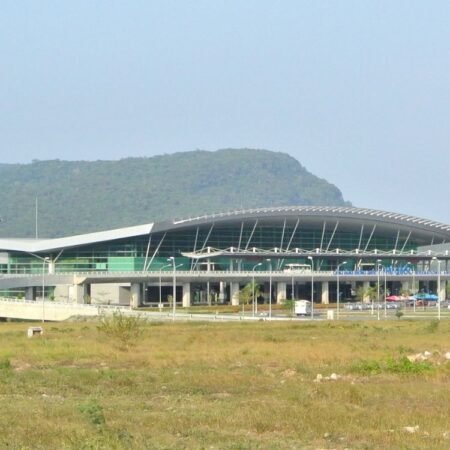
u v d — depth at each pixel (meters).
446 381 57.78
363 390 52.75
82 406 44.78
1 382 60.62
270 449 35.19
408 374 62.03
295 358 75.75
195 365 71.94
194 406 47.78
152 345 93.69
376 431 39.28
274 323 150.12
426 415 42.97
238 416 43.16
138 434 38.06
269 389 55.91
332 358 75.06
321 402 48.34
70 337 111.06
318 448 35.78
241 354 80.62
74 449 34.50
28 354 83.44
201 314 194.38
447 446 35.56
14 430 39.16
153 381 60.66
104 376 63.25
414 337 105.69
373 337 106.12
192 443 36.44
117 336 94.44
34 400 51.28
